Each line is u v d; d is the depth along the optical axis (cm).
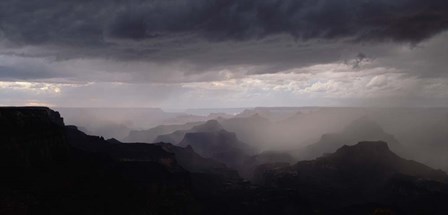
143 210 13600
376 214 9938
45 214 10519
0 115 13038
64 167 13712
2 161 11900
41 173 12581
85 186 13012
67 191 12156
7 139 12288
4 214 9794
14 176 11669
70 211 11150
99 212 11800
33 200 10794
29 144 12938
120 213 12375
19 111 13938
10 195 10538
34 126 13962
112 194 13375
